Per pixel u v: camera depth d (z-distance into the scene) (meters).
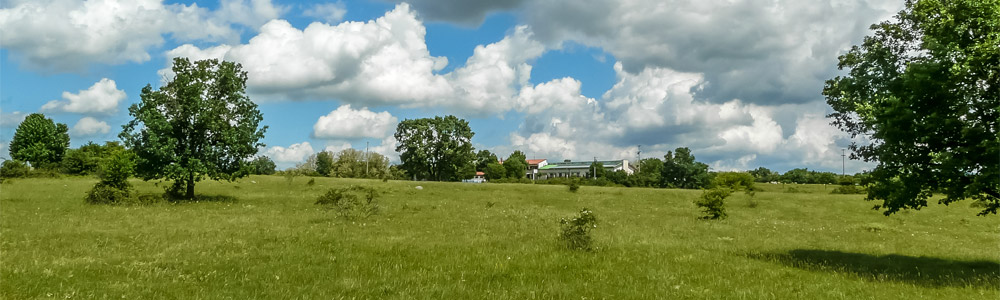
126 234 16.73
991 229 30.30
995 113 12.10
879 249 19.92
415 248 15.89
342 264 12.76
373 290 9.97
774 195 52.12
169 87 34.22
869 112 13.69
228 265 12.14
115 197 29.48
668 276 12.41
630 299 9.98
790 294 10.69
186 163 33.84
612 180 105.75
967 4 13.37
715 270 13.53
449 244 16.89
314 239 16.92
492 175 132.38
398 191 48.91
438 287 10.32
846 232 27.08
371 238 17.73
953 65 12.32
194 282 10.31
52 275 10.30
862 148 20.11
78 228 18.03
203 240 15.96
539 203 43.53
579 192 54.53
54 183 46.91
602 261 14.47
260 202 33.97
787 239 22.86
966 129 11.59
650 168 130.62
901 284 12.06
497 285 10.90
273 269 11.90
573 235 16.75
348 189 47.12
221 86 35.72
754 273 13.26
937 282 12.51
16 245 14.08
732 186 69.62
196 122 34.00
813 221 34.53
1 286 9.16
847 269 14.33
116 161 45.16
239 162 35.47
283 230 19.16
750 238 22.80
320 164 139.00
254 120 36.72
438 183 62.34
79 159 75.19
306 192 45.03
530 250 15.94
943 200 13.16
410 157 100.44
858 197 49.00
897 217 36.50
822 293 10.86
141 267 11.48
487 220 26.05
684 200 48.06
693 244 19.72
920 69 12.39
